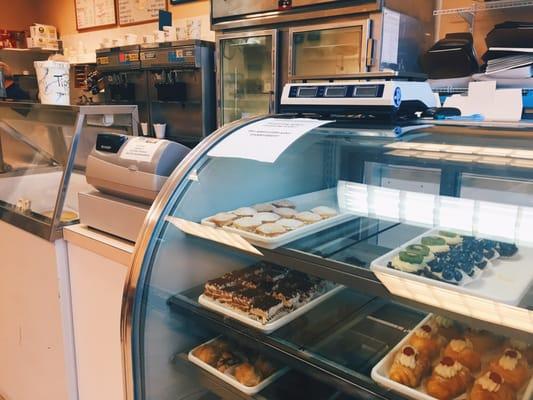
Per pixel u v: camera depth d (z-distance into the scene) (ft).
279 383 3.65
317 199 4.21
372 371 2.98
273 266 4.13
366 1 7.47
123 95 11.98
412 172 4.00
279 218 3.93
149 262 3.66
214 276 4.07
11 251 5.82
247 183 4.25
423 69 7.85
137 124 6.15
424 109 4.18
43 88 5.88
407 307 3.60
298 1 8.30
